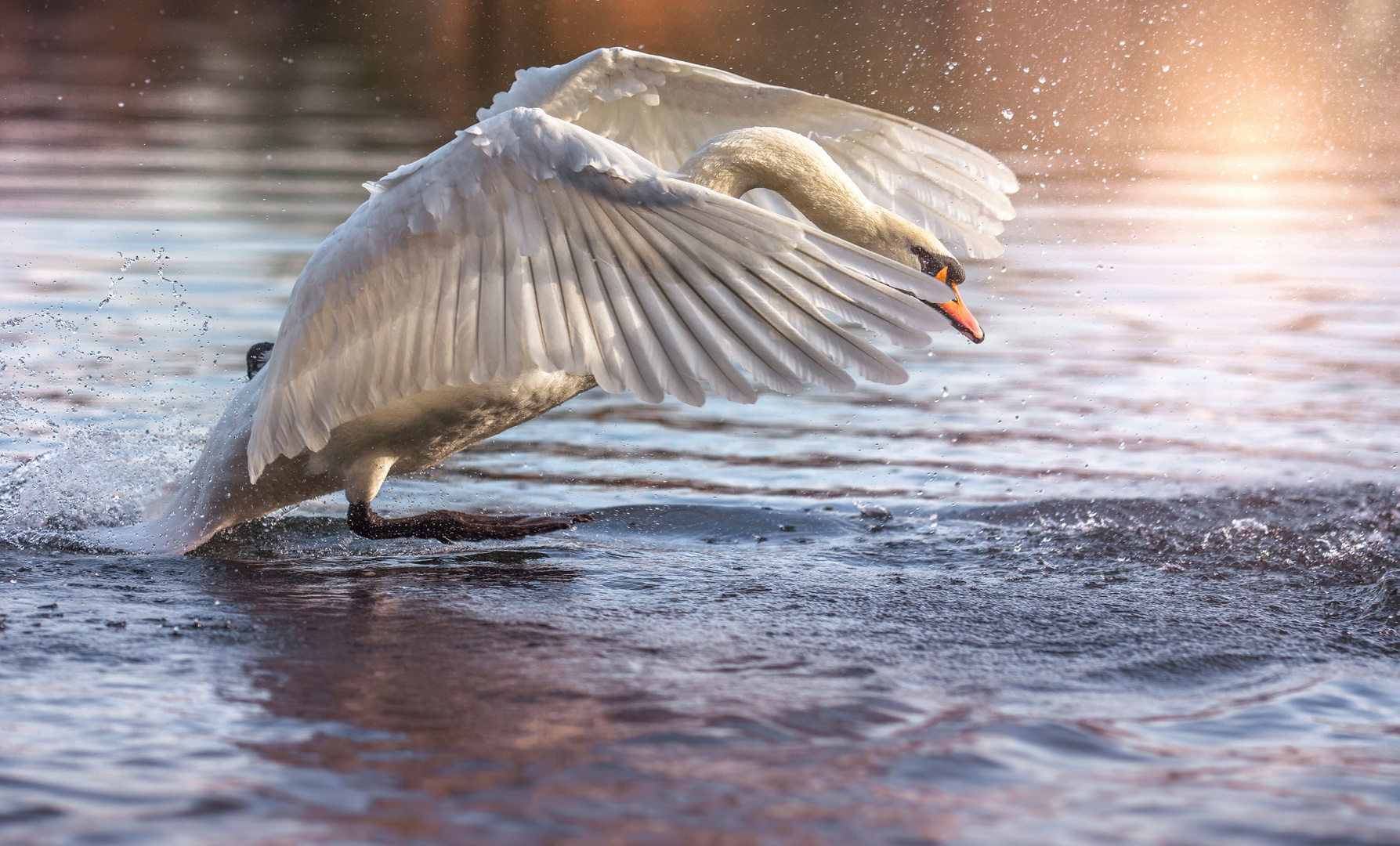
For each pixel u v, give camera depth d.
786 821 4.32
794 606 7.59
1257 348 16.05
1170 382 14.68
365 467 9.02
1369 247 21.62
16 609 7.07
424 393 8.67
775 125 10.39
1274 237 22.45
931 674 6.18
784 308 7.13
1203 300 18.44
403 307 7.97
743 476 11.75
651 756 4.90
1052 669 6.35
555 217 7.47
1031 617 7.39
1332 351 15.84
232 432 9.21
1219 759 5.08
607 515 10.45
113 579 8.11
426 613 7.27
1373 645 7.02
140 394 13.01
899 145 10.37
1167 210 24.61
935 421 13.49
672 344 7.34
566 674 6.01
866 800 4.51
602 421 13.74
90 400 12.74
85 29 47.38
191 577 8.26
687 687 5.82
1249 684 6.20
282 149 28.25
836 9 40.91
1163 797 4.63
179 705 5.44
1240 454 12.10
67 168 25.39
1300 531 9.74
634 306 7.39
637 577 8.36
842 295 7.02
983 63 34.56
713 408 14.25
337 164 26.66
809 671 6.16
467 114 33.84
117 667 5.98
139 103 33.84
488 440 12.91
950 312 9.48
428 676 5.94
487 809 4.37
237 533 9.82
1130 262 20.75
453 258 7.77
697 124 10.51
